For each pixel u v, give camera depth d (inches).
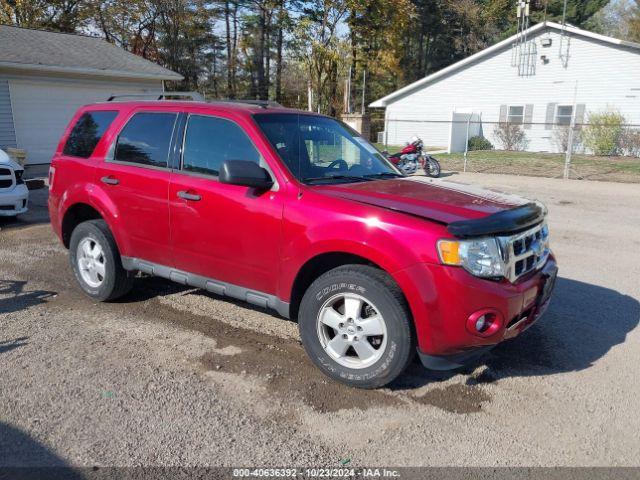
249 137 160.7
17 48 686.5
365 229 134.6
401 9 1337.4
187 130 175.9
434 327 129.0
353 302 139.9
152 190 178.5
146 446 118.0
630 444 122.2
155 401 136.0
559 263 269.6
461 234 125.6
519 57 1077.1
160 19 1424.7
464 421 130.4
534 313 146.4
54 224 221.1
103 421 127.0
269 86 1711.4
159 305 203.6
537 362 162.1
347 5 1241.4
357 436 123.6
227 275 165.3
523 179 647.8
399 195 147.0
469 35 1895.9
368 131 904.3
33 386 142.0
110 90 758.5
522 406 137.5
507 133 1105.4
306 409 134.2
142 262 189.0
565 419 131.8
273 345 170.4
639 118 967.0
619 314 201.8
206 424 126.7
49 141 695.1
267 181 151.8
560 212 413.4
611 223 371.2
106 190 193.3
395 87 1866.4
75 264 209.8
